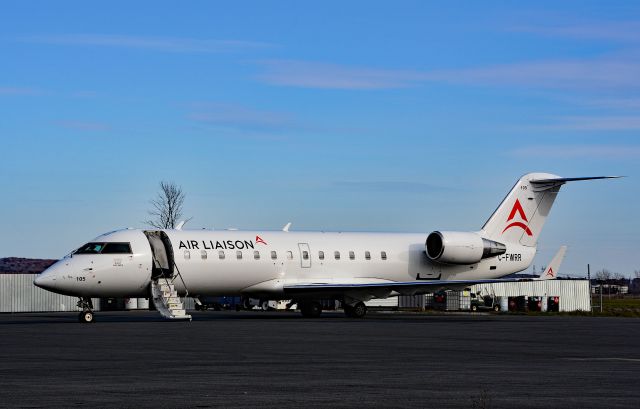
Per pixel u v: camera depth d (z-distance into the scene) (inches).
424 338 1232.2
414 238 2219.5
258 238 1999.3
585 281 3474.4
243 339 1186.6
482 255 2175.2
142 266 1812.3
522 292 3390.7
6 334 1300.4
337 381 682.2
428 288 2055.9
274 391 618.8
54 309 2933.1
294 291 1988.2
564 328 1572.3
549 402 573.0
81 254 1790.1
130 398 579.2
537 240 2263.8
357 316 2082.9
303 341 1151.0
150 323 1680.6
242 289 1979.6
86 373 735.7
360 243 2134.6
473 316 2284.7
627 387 656.4
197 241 1913.1
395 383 671.1
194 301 3159.5
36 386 644.1
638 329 1555.1
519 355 949.8
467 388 641.6
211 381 678.5
